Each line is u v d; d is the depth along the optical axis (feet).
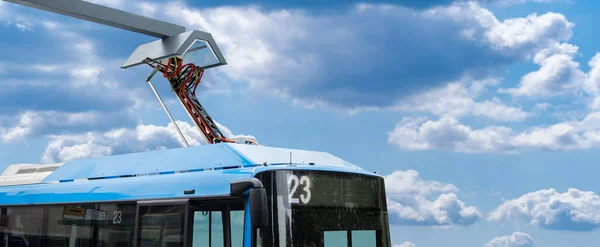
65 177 34.83
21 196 36.06
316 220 26.05
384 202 29.14
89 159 34.60
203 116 41.68
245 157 27.17
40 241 33.91
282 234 24.90
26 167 39.01
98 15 40.09
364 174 28.68
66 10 39.11
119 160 32.68
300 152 29.55
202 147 29.19
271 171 25.55
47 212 34.01
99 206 31.12
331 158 30.37
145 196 28.91
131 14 40.81
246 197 25.02
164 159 30.32
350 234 27.17
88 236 31.17
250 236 24.61
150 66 42.14
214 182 26.43
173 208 27.27
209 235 26.40
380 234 28.40
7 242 35.91
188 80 42.19
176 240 26.68
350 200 27.66
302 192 25.99
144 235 28.09
